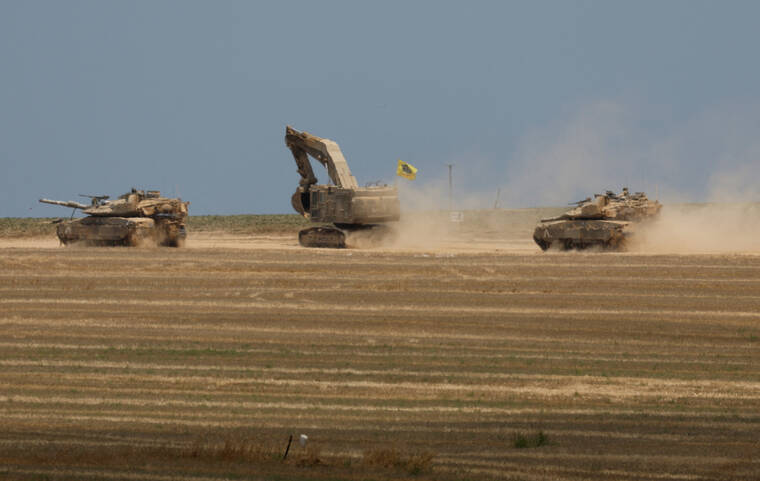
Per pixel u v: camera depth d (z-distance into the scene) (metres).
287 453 57.78
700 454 60.75
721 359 94.56
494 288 124.88
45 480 50.56
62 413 74.69
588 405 78.00
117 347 99.75
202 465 54.69
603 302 117.19
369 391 82.75
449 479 52.62
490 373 89.06
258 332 105.81
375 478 52.28
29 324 110.25
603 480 53.69
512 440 64.75
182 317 112.94
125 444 62.16
